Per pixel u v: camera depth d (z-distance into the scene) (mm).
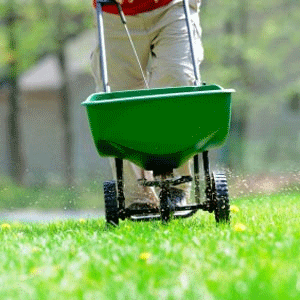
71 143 77125
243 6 66562
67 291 9180
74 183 74062
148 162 15312
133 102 14234
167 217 15438
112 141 14656
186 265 10586
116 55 17750
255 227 14422
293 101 81250
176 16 17062
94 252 12109
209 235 13422
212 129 14648
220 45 67250
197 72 15945
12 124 76938
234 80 70000
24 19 73875
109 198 15734
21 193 62250
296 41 68875
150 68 17891
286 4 69000
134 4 17047
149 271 10133
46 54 103312
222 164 76375
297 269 9953
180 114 14352
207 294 8617
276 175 57375
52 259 11844
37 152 102188
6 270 11359
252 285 8852
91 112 14477
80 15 86312
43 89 92938
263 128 83375
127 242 13094
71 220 19797
